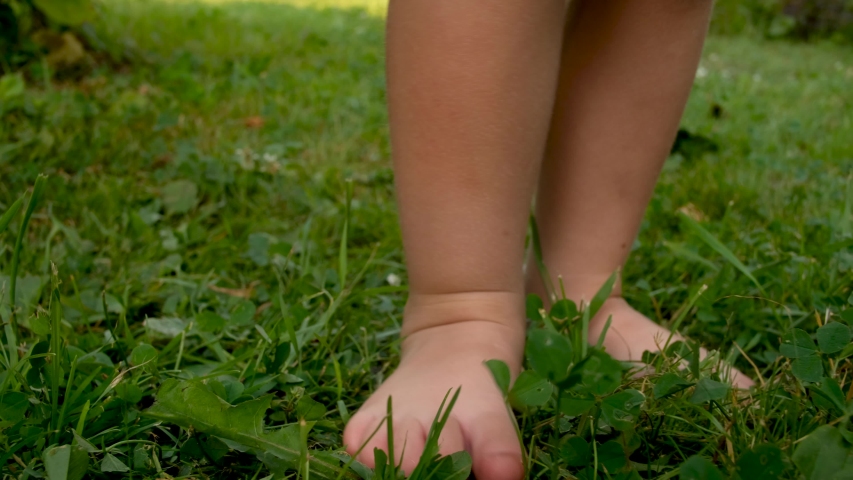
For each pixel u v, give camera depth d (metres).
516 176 0.60
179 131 1.22
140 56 1.73
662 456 0.57
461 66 0.58
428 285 0.61
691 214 0.94
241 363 0.64
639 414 0.58
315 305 0.72
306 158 1.17
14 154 0.99
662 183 1.05
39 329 0.59
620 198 0.67
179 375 0.62
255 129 1.30
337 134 1.29
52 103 1.24
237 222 0.86
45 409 0.57
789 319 0.68
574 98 0.67
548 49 0.60
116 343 0.62
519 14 0.58
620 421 0.55
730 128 1.49
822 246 0.76
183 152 1.04
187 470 0.56
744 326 0.69
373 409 0.57
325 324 0.65
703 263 0.76
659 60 0.65
